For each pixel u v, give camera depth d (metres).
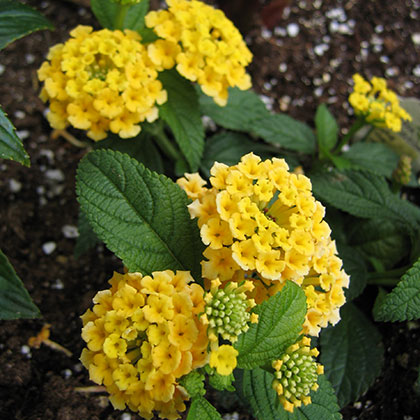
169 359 0.14
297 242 0.15
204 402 0.15
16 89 0.29
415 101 0.27
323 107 0.27
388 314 0.18
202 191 0.17
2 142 0.17
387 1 0.35
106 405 0.22
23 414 0.21
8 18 0.20
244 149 0.27
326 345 0.23
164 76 0.22
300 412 0.17
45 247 0.26
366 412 0.23
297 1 0.34
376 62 0.33
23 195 0.27
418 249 0.23
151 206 0.16
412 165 0.28
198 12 0.21
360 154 0.27
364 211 0.23
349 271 0.23
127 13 0.23
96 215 0.16
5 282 0.17
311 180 0.23
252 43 0.32
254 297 0.16
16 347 0.23
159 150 0.28
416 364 0.24
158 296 0.15
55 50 0.21
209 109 0.26
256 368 0.17
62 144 0.29
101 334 0.16
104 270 0.26
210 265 0.16
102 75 0.20
